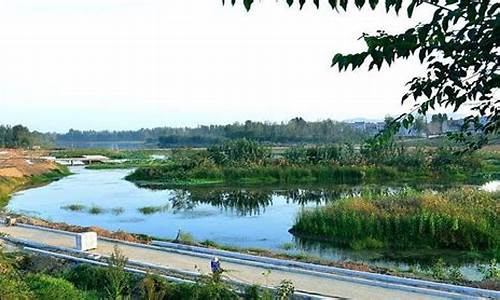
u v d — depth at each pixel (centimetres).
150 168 4388
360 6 231
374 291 1094
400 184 3559
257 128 8475
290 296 1060
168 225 2262
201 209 2712
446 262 1530
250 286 1087
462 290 1073
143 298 1099
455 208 1819
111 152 8069
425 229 1733
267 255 1448
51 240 1680
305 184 3772
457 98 270
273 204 2853
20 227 1933
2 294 946
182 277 1230
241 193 3359
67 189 3753
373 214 1833
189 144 10100
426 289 1082
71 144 15488
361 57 245
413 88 273
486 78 253
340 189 3425
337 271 1241
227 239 1938
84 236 1516
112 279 1122
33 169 4622
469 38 234
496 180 3650
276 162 4306
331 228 1872
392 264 1524
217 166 4262
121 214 2589
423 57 246
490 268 1364
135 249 1539
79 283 1217
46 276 1162
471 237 1675
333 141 6838
